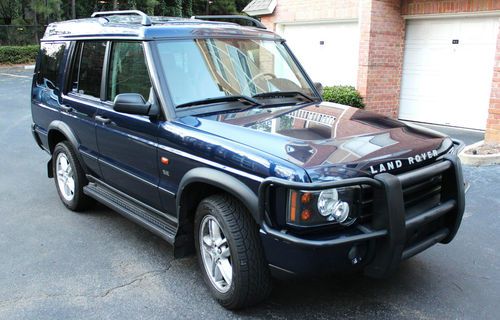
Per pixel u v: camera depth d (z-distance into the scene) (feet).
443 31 34.91
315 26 41.93
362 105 36.42
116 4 105.70
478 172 22.43
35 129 19.53
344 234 9.33
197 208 11.61
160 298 11.85
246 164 9.93
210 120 11.68
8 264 13.65
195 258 14.01
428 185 10.84
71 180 17.54
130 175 13.66
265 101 13.37
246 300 10.72
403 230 9.47
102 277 12.89
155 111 12.09
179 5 131.23
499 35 26.30
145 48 12.72
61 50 17.25
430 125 36.47
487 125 27.43
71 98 16.24
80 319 11.00
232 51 13.88
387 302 11.51
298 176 9.04
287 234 9.29
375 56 35.96
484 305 11.39
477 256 13.91
